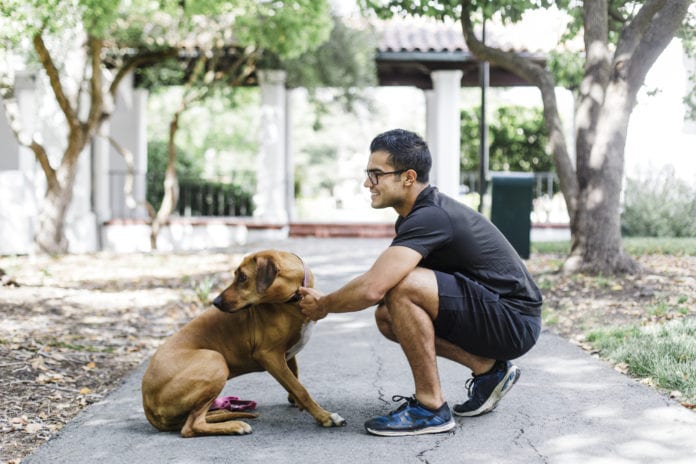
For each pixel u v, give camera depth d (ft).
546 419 12.11
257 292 10.98
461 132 69.21
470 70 54.03
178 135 115.14
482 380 12.14
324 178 128.06
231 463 10.36
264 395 14.03
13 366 16.17
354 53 47.21
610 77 27.94
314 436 11.47
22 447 11.63
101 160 51.47
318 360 17.02
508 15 31.24
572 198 29.09
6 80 39.17
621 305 22.63
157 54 43.73
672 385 13.76
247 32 42.32
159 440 11.44
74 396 14.55
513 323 11.53
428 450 10.76
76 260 37.96
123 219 52.65
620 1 31.40
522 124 67.77
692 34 32.99
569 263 28.86
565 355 16.98
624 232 47.09
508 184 35.76
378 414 12.64
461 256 11.46
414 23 56.29
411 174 11.51
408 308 11.22
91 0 31.60
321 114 51.65
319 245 46.16
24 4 30.83
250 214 63.67
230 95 52.34
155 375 11.48
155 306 24.86
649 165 48.01
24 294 26.23
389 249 11.19
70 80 44.11
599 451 10.57
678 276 26.94
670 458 10.25
